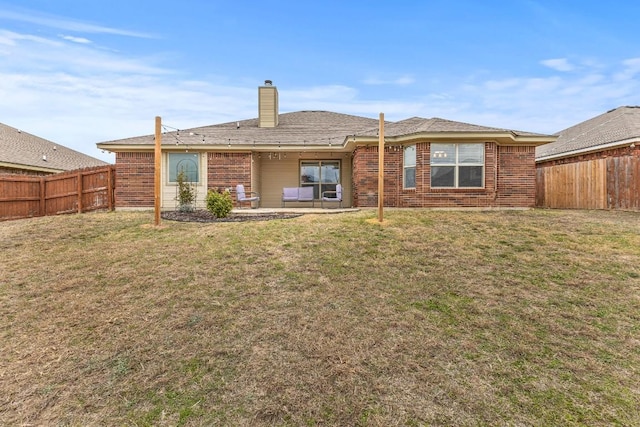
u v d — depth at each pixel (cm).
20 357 382
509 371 348
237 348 390
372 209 1250
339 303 492
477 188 1239
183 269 625
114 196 1383
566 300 495
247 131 1634
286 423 290
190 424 291
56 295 530
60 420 297
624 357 368
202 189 1410
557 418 291
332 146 1416
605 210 1258
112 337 416
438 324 435
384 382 335
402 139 1263
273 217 1113
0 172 1538
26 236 875
